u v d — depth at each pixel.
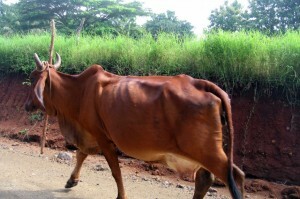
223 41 8.15
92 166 7.47
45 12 26.47
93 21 25.17
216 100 4.15
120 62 9.81
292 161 6.72
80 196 5.59
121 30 19.12
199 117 4.12
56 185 6.08
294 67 7.41
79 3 26.17
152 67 9.23
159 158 4.62
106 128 4.98
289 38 7.96
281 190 6.14
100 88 5.04
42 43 11.99
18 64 12.18
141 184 6.43
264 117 7.43
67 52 10.98
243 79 7.87
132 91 4.61
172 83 4.39
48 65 5.78
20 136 10.13
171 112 4.26
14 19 31.34
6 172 6.67
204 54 8.38
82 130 5.59
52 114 5.99
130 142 4.59
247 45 7.89
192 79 4.43
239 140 7.37
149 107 4.41
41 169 7.05
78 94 5.44
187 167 4.50
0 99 12.37
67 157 7.98
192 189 6.23
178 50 9.07
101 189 5.99
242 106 7.73
